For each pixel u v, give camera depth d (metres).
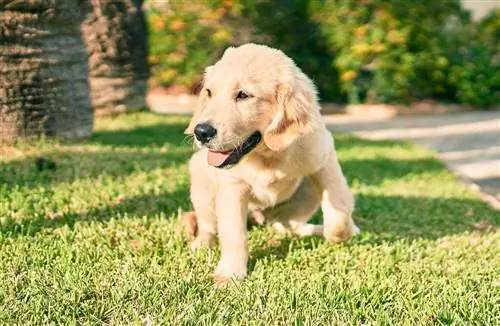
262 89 1.47
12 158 2.12
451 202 2.16
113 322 1.31
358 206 2.03
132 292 1.38
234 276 1.46
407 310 1.35
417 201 2.15
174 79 4.91
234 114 1.46
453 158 3.11
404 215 1.98
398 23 4.70
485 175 2.72
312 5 4.78
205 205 1.59
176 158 2.41
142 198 1.90
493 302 1.38
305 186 1.64
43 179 1.98
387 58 4.70
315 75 4.80
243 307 1.34
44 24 2.25
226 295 1.39
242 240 1.50
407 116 4.62
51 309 1.33
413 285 1.44
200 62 4.81
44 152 2.20
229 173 1.49
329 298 1.38
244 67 1.48
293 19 4.81
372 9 4.75
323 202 1.57
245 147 1.47
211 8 4.72
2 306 1.34
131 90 3.46
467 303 1.37
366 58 4.74
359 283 1.44
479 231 1.88
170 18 4.83
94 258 1.52
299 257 1.55
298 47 4.83
